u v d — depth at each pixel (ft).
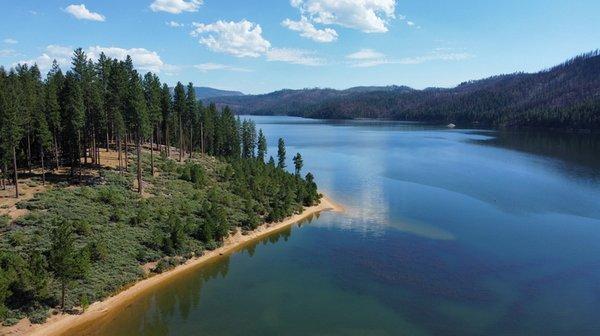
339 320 136.87
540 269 171.73
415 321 135.74
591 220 236.43
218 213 213.25
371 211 262.06
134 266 164.96
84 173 244.01
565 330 128.67
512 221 236.63
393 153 545.44
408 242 206.39
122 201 206.49
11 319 124.77
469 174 380.37
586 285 156.87
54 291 139.03
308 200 271.08
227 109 490.90
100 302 143.95
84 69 262.88
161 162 294.87
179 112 339.36
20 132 209.05
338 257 189.57
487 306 143.95
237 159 369.09
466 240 207.41
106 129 283.38
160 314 140.26
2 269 131.44
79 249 156.25
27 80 262.88
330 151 580.71
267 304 147.64
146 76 303.89
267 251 197.57
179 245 184.24
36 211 179.42
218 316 139.64
